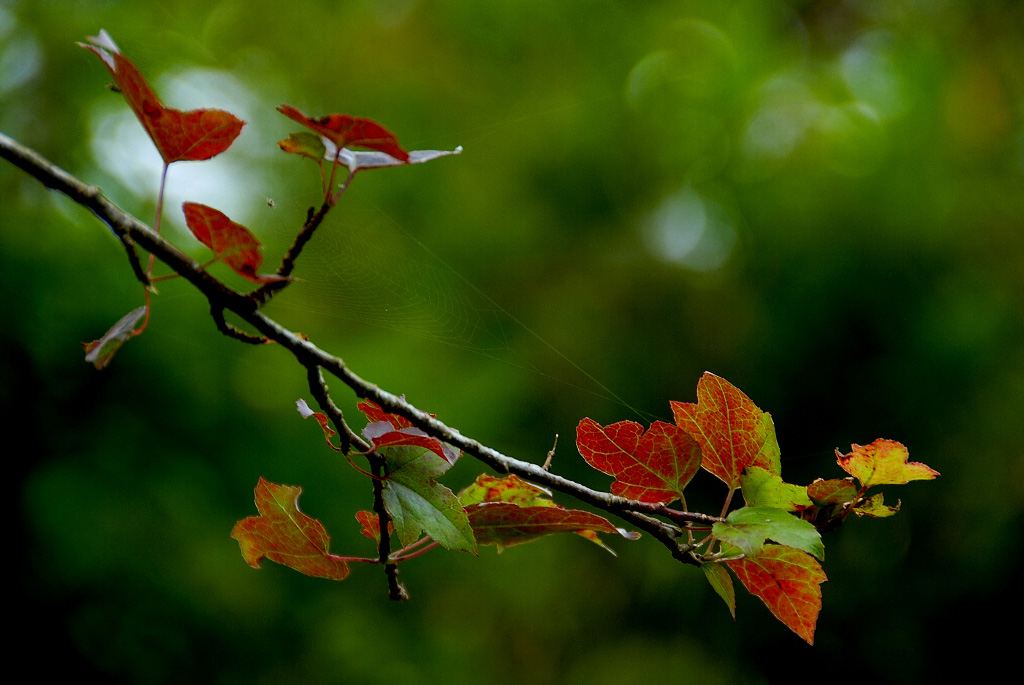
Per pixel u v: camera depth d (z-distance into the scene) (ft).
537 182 21.76
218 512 15.46
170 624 14.70
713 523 5.65
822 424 18.74
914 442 18.02
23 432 14.61
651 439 5.70
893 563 18.84
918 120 20.18
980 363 17.52
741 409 5.70
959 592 17.53
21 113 16.15
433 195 20.79
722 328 20.68
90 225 15.42
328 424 5.56
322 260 10.53
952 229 18.99
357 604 16.99
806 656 18.94
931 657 17.88
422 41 22.88
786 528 5.58
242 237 5.43
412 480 5.57
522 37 22.70
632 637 19.72
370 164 5.49
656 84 23.16
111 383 15.19
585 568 20.17
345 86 22.08
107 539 14.35
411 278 12.51
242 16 20.83
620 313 21.20
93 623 14.44
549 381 20.29
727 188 21.98
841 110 21.68
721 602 19.27
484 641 18.99
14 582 14.25
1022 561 16.93
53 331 14.52
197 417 15.74
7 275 14.29
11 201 15.16
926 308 18.06
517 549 19.22
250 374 16.71
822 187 19.94
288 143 5.46
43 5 16.16
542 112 22.21
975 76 20.62
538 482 5.65
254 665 15.30
